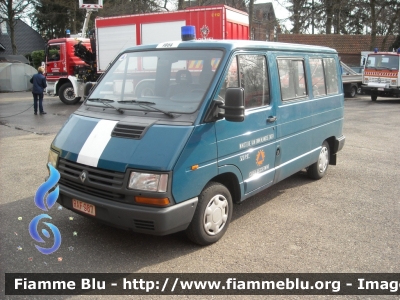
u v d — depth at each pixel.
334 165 7.89
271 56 5.21
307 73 6.13
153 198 3.74
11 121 13.27
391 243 4.57
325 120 6.75
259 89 4.97
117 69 5.09
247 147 4.73
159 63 4.74
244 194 4.79
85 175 4.07
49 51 18.58
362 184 6.81
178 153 3.81
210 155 4.16
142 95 4.66
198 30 13.11
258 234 4.78
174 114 4.15
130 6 29.78
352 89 23.03
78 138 4.34
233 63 4.50
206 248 4.40
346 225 5.07
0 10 35.12
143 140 3.94
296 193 6.34
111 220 3.95
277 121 5.29
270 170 5.25
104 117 4.47
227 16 12.77
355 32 42.81
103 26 15.61
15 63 27.38
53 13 37.62
